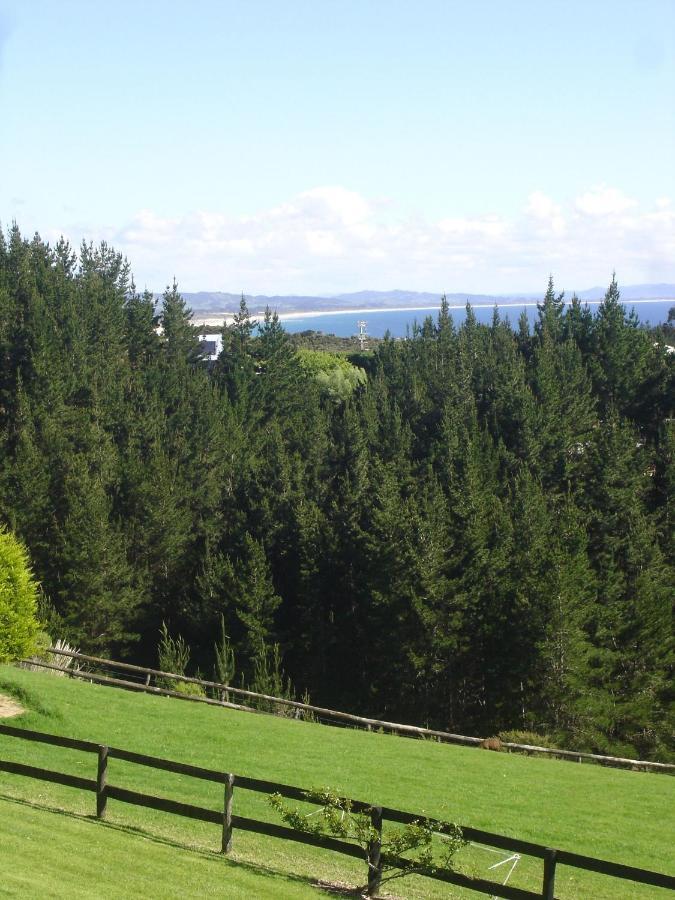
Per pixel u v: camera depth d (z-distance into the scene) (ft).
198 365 359.87
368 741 92.43
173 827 54.19
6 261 338.75
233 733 86.84
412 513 184.85
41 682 96.48
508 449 246.06
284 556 206.08
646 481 212.84
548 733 150.51
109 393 258.37
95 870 42.80
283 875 47.06
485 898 48.52
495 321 367.86
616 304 320.29
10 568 86.43
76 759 71.31
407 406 284.82
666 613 164.45
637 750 153.58
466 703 172.86
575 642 151.02
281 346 338.34
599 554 184.75
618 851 61.31
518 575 172.14
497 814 67.67
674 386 276.41
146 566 214.07
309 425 260.21
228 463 252.62
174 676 109.60
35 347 262.88
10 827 47.44
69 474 216.95
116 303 338.54
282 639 193.26
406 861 44.70
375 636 183.11
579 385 272.10
